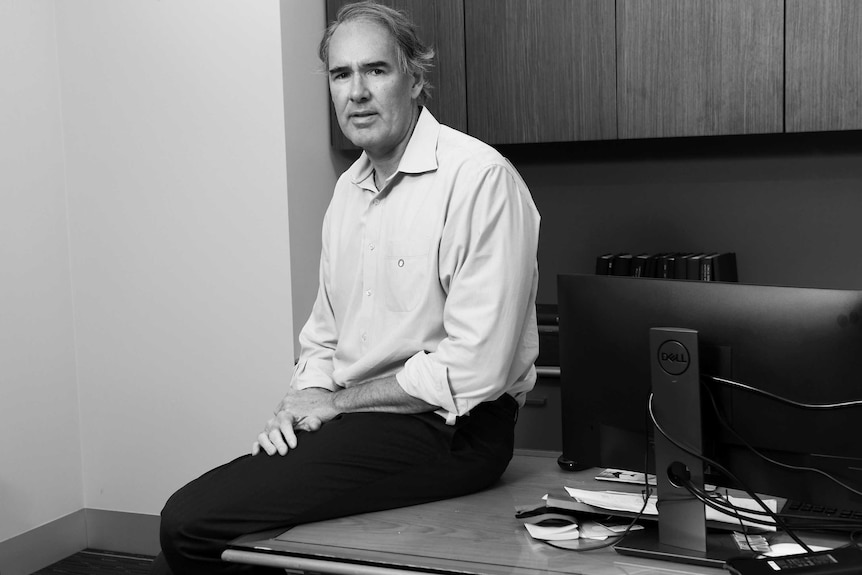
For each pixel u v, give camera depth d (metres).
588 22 3.17
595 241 3.59
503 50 3.29
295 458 1.81
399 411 1.92
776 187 3.31
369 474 1.80
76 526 3.58
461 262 1.95
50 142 3.45
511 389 2.06
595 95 3.19
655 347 1.50
